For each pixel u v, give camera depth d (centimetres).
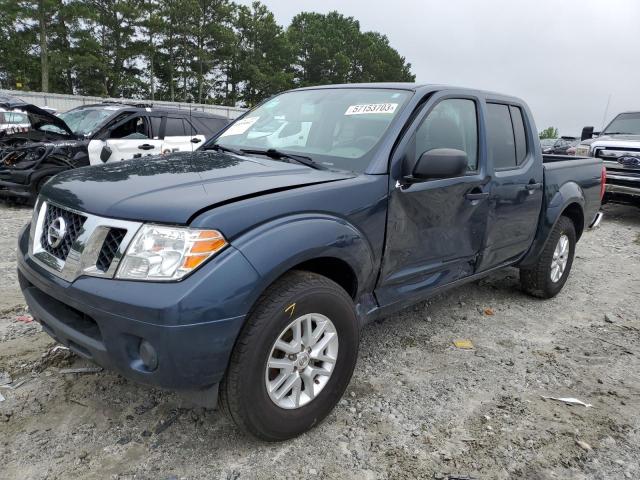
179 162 302
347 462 252
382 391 319
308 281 250
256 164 298
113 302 214
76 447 251
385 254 300
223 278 216
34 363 322
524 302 499
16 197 848
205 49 5253
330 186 267
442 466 253
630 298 528
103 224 227
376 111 330
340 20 7506
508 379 344
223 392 234
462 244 362
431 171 292
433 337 405
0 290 448
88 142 862
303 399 262
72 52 4366
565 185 478
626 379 353
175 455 249
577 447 273
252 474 239
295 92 402
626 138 1009
